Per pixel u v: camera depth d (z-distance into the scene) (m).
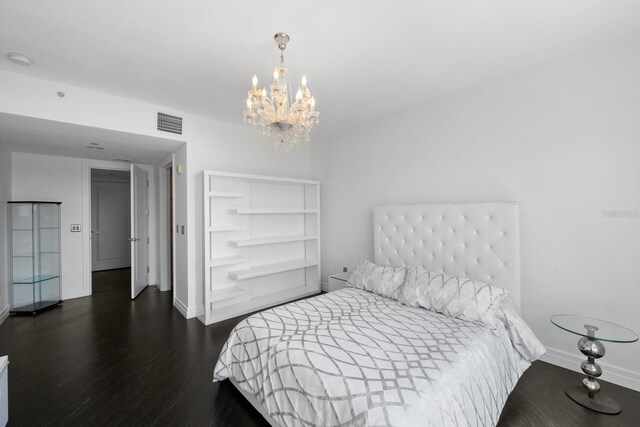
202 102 3.11
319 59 2.28
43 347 2.67
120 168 4.69
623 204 2.04
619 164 2.05
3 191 3.51
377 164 3.71
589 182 2.17
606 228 2.10
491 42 2.07
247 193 3.92
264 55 2.22
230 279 3.71
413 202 3.32
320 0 1.63
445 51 2.18
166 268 4.70
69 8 1.68
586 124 2.18
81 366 2.34
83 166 4.35
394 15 1.77
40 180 4.02
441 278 2.51
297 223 4.53
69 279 4.23
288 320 2.12
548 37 2.01
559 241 2.31
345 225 4.16
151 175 5.01
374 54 2.21
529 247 2.46
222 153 3.71
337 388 1.36
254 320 2.10
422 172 3.22
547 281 2.37
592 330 1.89
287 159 4.41
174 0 1.62
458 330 1.96
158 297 4.30
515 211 2.41
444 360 1.57
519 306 2.38
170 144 3.52
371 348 1.69
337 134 4.26
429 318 2.20
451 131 2.97
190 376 2.21
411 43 2.07
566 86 2.27
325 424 1.34
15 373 2.24
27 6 1.65
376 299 2.70
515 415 1.79
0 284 3.36
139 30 1.90
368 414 1.21
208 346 2.69
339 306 2.48
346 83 2.71
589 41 2.06
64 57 2.21
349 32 1.94
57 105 2.62
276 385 1.63
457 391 1.40
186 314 3.42
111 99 2.91
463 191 2.88
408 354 1.62
